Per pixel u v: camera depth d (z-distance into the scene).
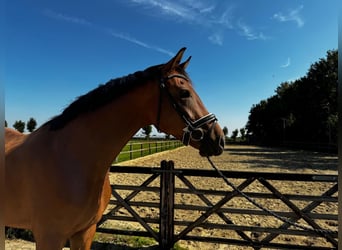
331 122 28.91
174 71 1.96
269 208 5.79
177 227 4.66
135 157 16.50
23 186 1.96
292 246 3.58
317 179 3.48
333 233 3.44
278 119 46.09
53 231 1.87
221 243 3.77
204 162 16.41
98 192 2.01
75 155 1.94
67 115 2.03
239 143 63.34
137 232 4.00
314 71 33.50
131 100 1.96
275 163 15.83
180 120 1.89
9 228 4.17
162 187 3.88
